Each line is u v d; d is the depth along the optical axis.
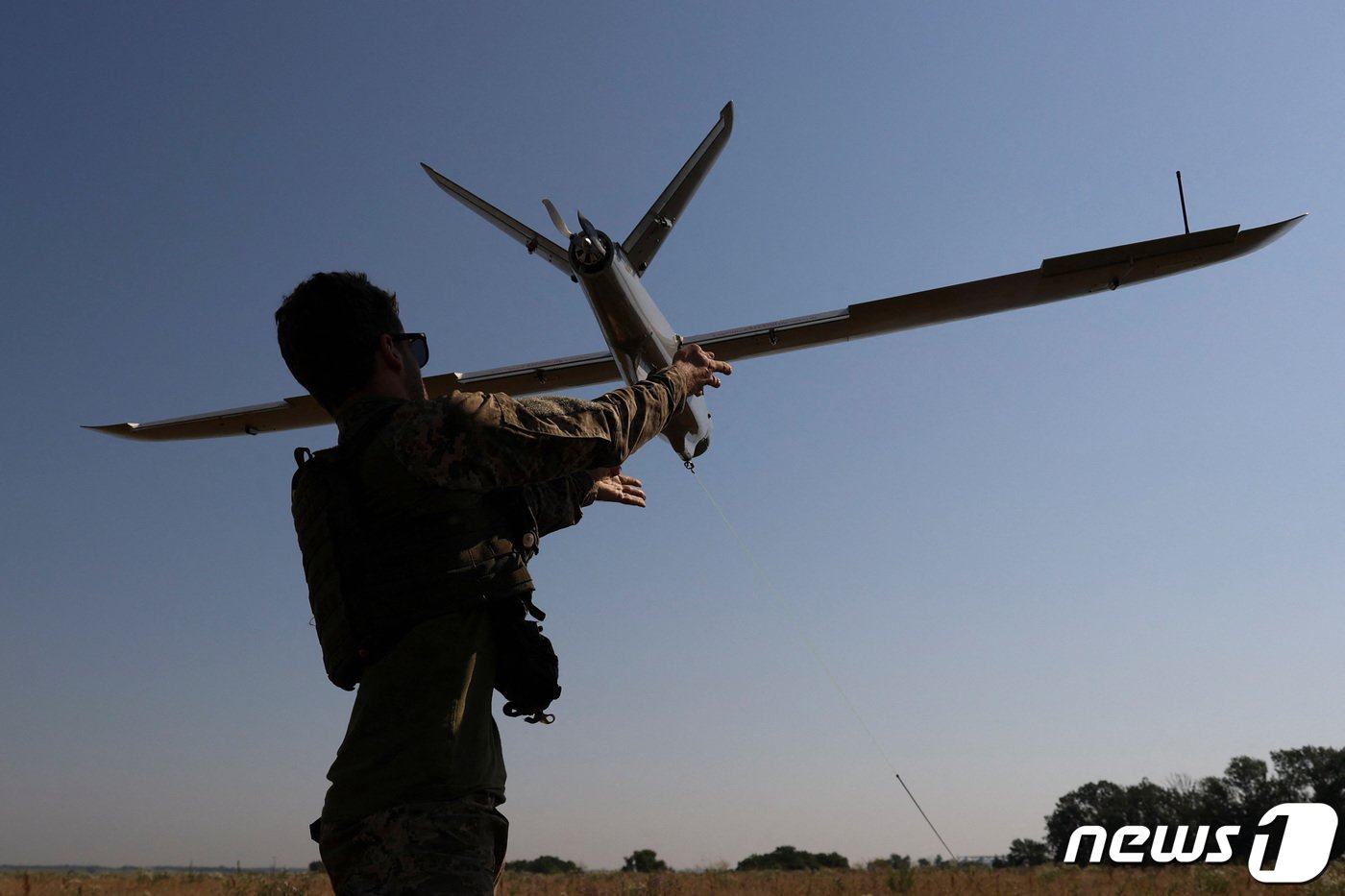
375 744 1.84
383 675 1.88
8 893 13.38
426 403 1.93
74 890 13.71
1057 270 6.86
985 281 6.88
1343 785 39.44
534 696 2.03
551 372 7.30
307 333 2.08
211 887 14.60
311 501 1.99
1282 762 40.88
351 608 1.90
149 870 17.78
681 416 6.41
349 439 1.99
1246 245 6.73
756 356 7.32
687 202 6.83
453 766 1.81
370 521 1.94
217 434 7.98
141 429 7.80
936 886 14.48
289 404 7.70
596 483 2.47
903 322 7.20
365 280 2.19
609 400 2.11
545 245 6.84
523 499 2.12
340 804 1.83
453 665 1.89
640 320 6.50
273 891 12.62
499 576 1.98
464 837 1.79
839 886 14.95
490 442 1.90
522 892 13.77
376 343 2.10
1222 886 11.95
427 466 1.89
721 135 6.83
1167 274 6.95
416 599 1.89
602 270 6.35
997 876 16.27
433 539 1.93
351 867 1.79
